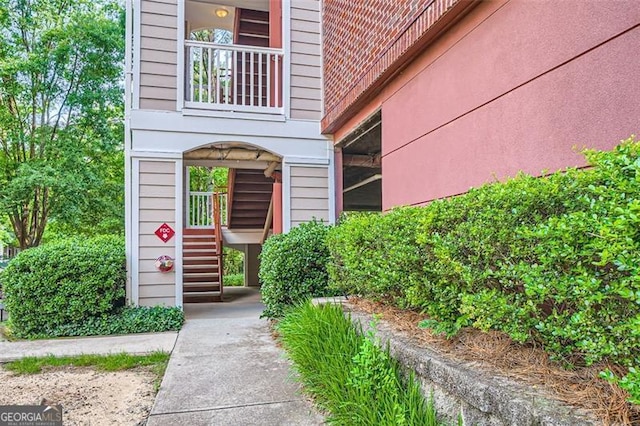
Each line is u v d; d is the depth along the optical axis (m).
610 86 2.07
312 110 6.72
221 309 7.15
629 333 1.40
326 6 6.61
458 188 3.27
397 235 2.79
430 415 1.99
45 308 4.95
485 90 2.98
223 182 17.41
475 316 2.08
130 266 5.76
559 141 2.36
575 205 1.70
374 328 2.70
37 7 9.50
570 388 1.62
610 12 2.08
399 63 4.04
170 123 6.04
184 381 3.34
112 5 10.44
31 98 9.69
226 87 6.46
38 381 3.45
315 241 5.02
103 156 10.70
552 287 1.63
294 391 3.10
